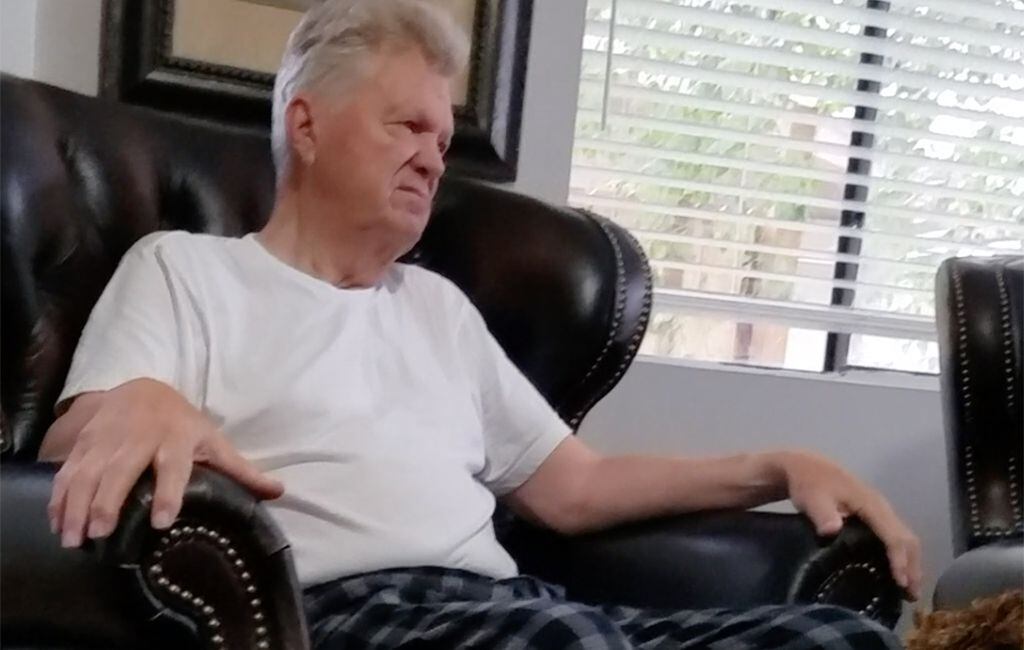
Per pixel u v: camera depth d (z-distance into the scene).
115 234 1.35
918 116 2.23
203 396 1.22
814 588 1.29
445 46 1.35
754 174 2.17
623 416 2.01
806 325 2.19
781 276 2.17
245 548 0.93
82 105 1.37
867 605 1.31
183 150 1.46
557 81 1.93
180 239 1.29
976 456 1.70
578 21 1.93
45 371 1.23
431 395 1.35
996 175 2.28
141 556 0.89
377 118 1.31
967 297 1.73
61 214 1.28
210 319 1.24
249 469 0.98
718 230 2.16
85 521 0.88
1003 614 1.23
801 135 2.18
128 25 1.69
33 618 0.90
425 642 1.06
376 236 1.33
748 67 2.15
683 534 1.38
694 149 2.13
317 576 1.19
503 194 1.61
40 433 1.21
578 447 1.48
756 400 2.07
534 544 1.49
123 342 1.16
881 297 2.26
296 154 1.34
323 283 1.32
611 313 1.52
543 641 0.98
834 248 2.22
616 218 2.11
